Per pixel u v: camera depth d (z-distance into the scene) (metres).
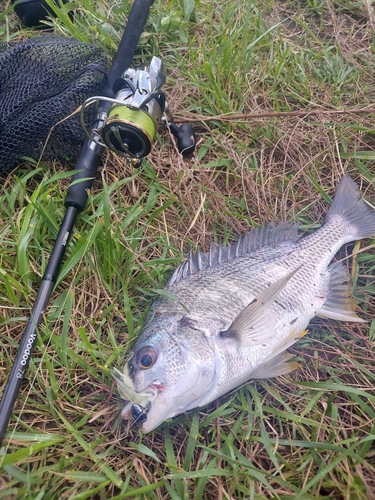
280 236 0.47
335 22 0.66
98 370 0.40
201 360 0.36
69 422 0.38
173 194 0.52
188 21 0.63
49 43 0.50
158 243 0.48
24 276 0.43
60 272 0.42
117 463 0.37
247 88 0.59
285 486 0.35
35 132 0.49
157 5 0.63
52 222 0.46
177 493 0.35
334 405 0.40
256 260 0.43
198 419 0.38
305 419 0.39
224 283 0.41
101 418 0.39
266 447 0.36
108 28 0.59
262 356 0.39
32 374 0.39
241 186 0.53
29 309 0.43
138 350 0.35
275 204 0.52
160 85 0.44
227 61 0.59
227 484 0.36
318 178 0.54
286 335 0.40
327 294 0.44
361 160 0.55
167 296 0.39
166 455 0.37
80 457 0.36
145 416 0.33
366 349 0.43
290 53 0.62
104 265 0.44
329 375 0.42
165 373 0.34
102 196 0.47
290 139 0.55
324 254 0.45
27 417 0.39
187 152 0.53
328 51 0.63
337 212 0.48
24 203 0.49
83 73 0.49
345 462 0.36
